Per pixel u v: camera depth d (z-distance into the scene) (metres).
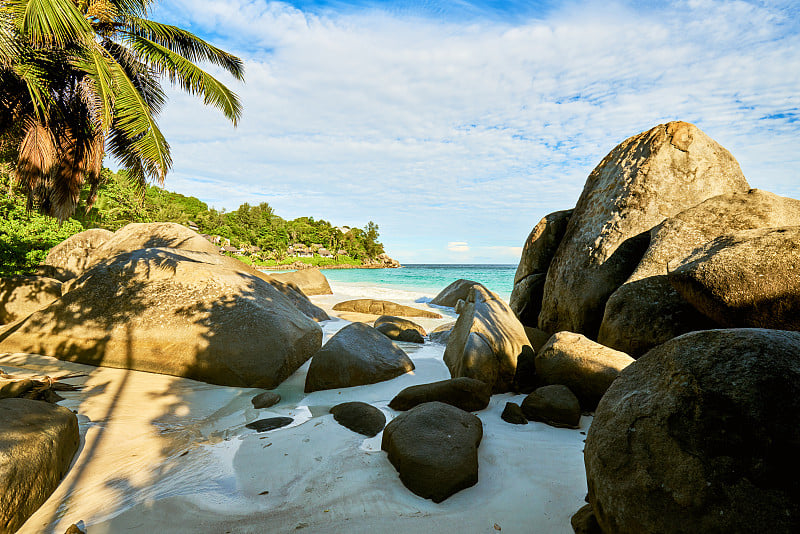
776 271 3.62
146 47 10.22
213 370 4.77
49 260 13.03
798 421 1.36
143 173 12.62
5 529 2.05
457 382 3.88
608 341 5.05
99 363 5.21
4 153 11.72
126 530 2.12
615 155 7.27
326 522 2.15
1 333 5.73
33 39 8.64
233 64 13.04
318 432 3.34
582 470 2.66
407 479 2.47
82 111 10.95
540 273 8.34
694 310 4.55
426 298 16.97
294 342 5.30
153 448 3.09
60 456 2.64
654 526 1.48
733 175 6.36
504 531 2.06
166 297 5.55
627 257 6.09
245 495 2.45
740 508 1.35
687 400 1.57
